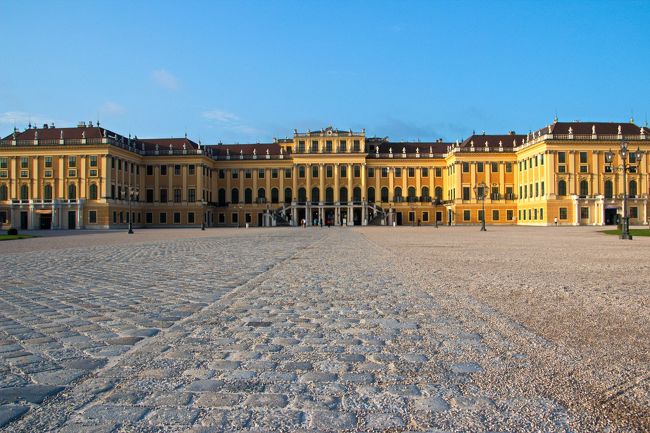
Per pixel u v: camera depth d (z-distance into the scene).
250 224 114.38
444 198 113.75
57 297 11.55
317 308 10.23
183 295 11.86
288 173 114.38
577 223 88.31
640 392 5.47
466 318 9.20
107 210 91.38
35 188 93.19
